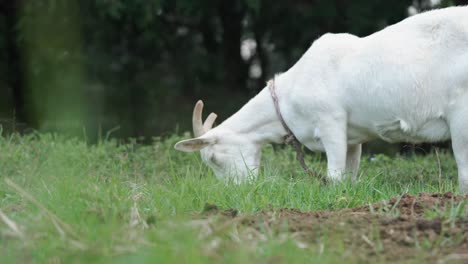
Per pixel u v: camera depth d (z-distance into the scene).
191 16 21.20
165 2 19.67
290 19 20.03
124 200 7.05
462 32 8.53
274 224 6.21
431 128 8.83
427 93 8.69
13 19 19.64
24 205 7.29
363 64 9.05
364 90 9.05
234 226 5.94
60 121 19.48
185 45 21.89
